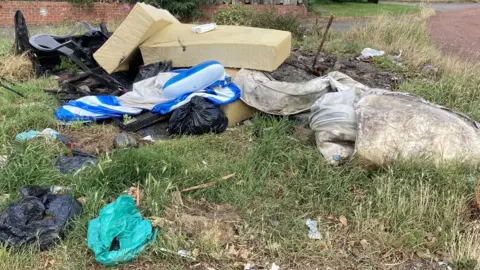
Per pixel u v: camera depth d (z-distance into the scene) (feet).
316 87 17.08
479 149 13.60
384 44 28.58
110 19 40.68
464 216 12.08
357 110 14.40
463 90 19.98
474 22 46.75
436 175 12.95
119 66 20.35
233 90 17.70
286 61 23.32
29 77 22.17
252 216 11.98
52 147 14.48
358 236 11.50
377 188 12.51
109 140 15.87
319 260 10.85
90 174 13.00
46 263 10.43
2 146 14.44
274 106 17.22
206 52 19.42
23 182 12.71
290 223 11.86
